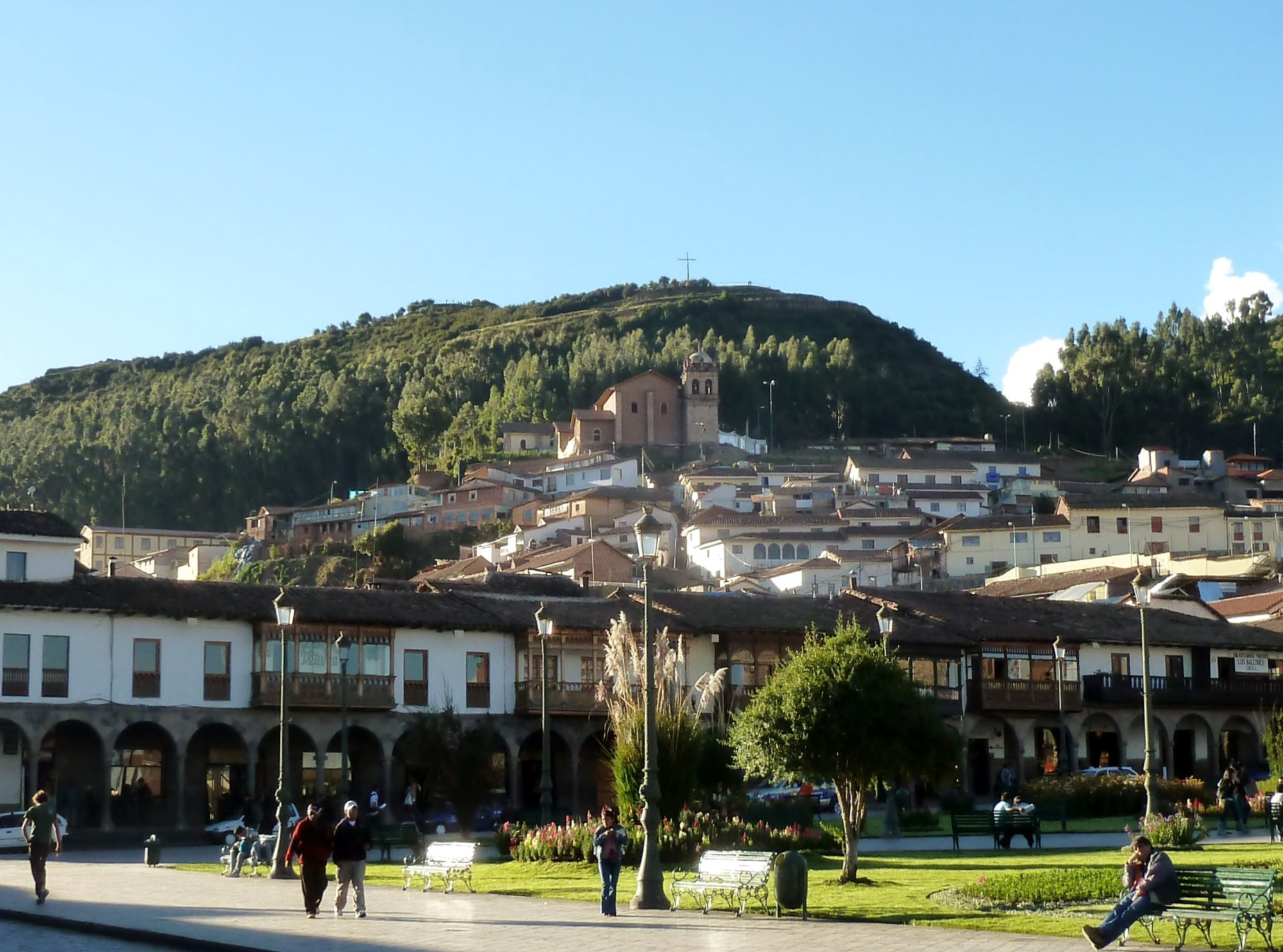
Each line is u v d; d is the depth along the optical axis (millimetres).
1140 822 50375
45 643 58375
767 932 24625
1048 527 142125
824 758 33406
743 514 148125
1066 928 24344
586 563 113125
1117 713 78250
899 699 33844
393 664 64562
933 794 64500
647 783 30281
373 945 23516
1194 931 23781
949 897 29453
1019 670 75688
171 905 30750
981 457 186250
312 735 62781
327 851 28188
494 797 66062
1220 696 80125
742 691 68938
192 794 62938
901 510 155125
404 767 65250
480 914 28688
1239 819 49562
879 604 75875
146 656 60375
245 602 62312
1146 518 143750
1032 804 46688
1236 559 118938
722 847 39719
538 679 67375
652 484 179375
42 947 25344
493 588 81938
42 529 61094
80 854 52156
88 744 60844
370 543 159500
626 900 31219
